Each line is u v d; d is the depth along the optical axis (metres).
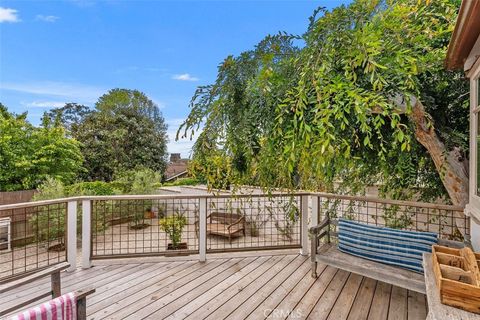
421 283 2.15
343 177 3.38
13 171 7.38
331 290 2.67
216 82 2.25
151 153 12.58
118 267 3.29
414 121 2.19
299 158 2.03
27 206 2.81
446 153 2.32
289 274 3.06
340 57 1.91
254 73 2.20
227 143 2.31
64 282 2.89
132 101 14.21
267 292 2.65
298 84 1.90
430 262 1.60
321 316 2.23
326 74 1.80
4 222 4.94
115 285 2.82
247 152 2.26
